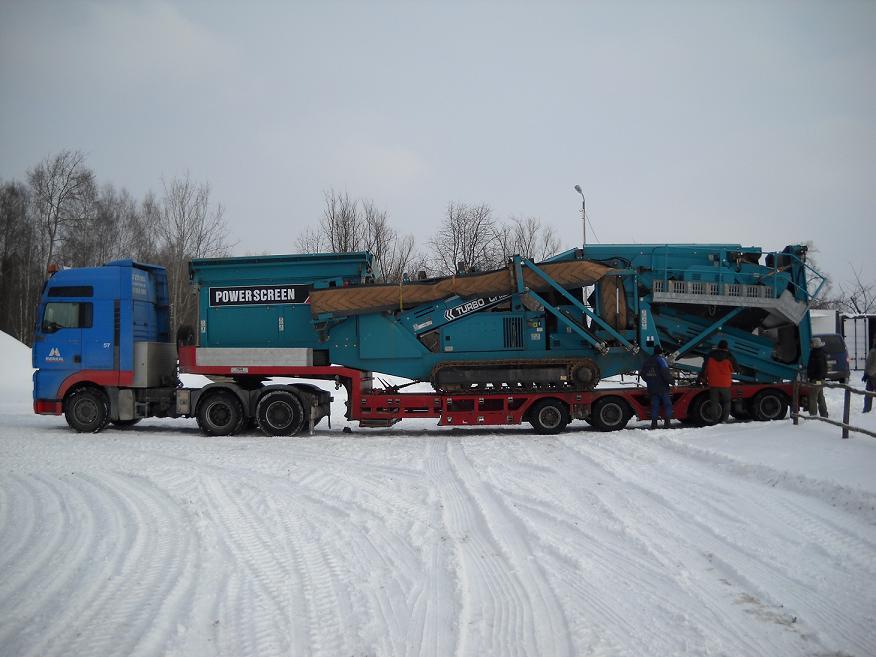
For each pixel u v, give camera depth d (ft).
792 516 21.48
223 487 27.86
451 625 14.38
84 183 139.44
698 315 44.47
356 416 44.29
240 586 16.76
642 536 20.17
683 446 33.17
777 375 44.39
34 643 13.64
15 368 91.09
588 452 34.12
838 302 154.30
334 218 99.45
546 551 19.15
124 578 17.35
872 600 15.35
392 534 21.13
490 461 32.94
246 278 45.83
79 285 46.47
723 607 15.12
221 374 45.09
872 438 30.12
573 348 44.32
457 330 44.62
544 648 13.26
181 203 120.06
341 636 13.89
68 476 30.12
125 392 46.19
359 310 44.01
